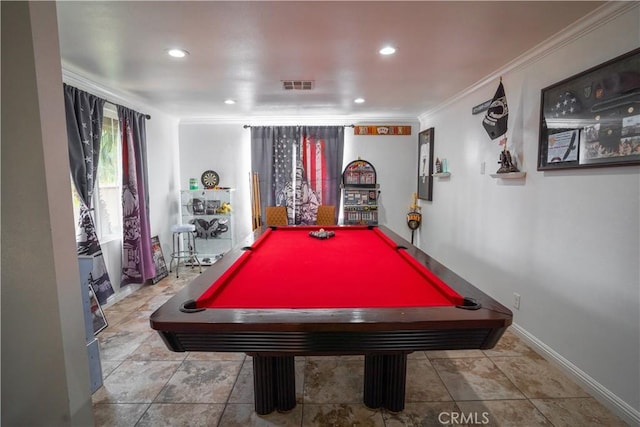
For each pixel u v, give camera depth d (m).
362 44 2.24
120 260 3.59
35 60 1.19
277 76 2.95
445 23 1.93
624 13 1.70
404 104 4.14
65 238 1.32
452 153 3.93
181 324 1.19
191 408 1.86
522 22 1.92
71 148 2.79
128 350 2.49
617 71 1.72
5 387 1.35
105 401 1.91
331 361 2.33
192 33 2.05
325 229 3.38
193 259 4.91
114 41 2.16
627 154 1.68
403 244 2.46
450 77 3.00
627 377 1.74
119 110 3.48
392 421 1.75
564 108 2.09
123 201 3.55
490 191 3.07
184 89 3.37
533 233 2.46
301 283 1.69
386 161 5.20
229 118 5.00
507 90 2.75
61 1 1.65
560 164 2.14
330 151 5.06
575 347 2.08
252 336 1.23
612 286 1.81
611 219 1.81
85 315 1.96
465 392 1.98
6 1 1.17
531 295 2.50
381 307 1.36
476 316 1.23
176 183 5.07
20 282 1.28
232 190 4.98
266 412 1.80
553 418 1.77
